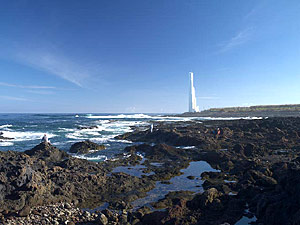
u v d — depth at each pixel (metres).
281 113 67.88
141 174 13.41
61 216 7.84
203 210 7.95
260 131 28.00
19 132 38.50
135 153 20.12
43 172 10.90
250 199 8.55
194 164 16.00
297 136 24.06
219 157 16.28
